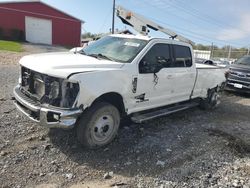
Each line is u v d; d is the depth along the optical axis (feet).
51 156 13.79
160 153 15.43
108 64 15.19
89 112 14.21
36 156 13.61
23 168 12.44
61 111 13.05
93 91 13.71
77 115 13.34
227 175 13.69
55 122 13.16
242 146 17.75
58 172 12.48
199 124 21.76
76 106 13.37
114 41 18.76
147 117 17.79
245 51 92.99
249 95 39.17
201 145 17.24
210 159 15.34
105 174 12.64
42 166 12.80
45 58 15.35
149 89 17.57
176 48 20.06
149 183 12.32
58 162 13.30
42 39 105.81
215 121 23.29
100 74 14.14
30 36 102.99
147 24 28.81
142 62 16.83
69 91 13.25
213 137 18.93
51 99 13.46
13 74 35.09
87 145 14.67
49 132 16.40
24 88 15.56
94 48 18.76
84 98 13.47
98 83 13.96
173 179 12.82
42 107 13.42
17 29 98.53
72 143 15.38
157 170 13.53
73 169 12.86
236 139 18.93
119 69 15.28
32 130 16.46
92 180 12.18
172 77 19.49
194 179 12.99
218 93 28.43
